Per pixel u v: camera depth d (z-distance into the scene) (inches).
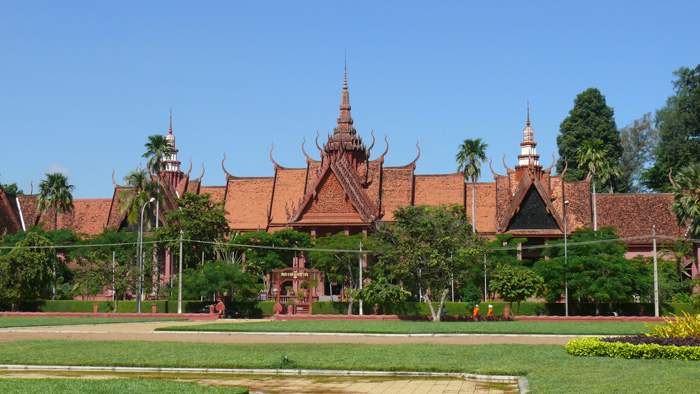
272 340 1573.6
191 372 1143.0
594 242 2645.2
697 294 2571.4
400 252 2369.6
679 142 4434.1
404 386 1008.2
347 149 3683.6
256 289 2787.9
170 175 3946.9
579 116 4724.4
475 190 3659.0
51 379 991.6
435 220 2399.1
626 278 2479.1
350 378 1080.2
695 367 1026.7
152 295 3201.3
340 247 2778.1
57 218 3964.1
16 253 2864.2
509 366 1107.9
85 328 1929.1
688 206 2787.9
